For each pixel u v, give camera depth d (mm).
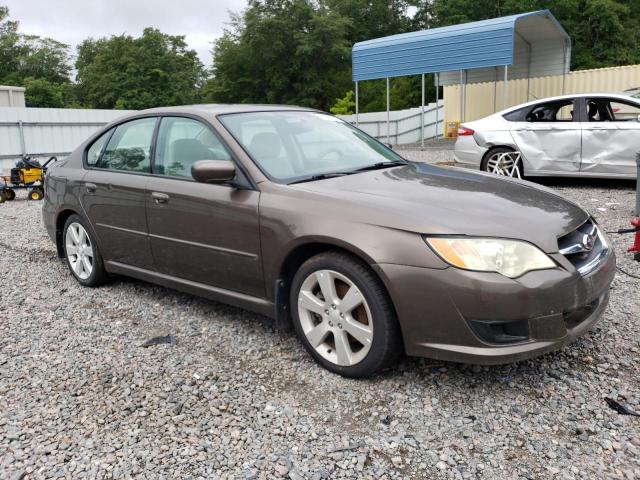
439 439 2695
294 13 42438
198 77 64938
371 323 3086
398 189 3430
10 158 17047
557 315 2893
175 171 4117
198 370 3449
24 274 5629
